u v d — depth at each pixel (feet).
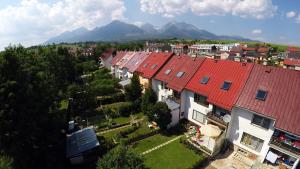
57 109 103.09
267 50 419.13
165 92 133.28
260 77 88.22
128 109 142.10
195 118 112.78
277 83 82.33
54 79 170.40
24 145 73.10
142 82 157.89
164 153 92.48
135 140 104.63
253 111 79.87
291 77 80.59
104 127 123.13
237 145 90.63
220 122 92.38
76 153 88.02
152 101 132.98
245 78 91.97
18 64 74.08
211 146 90.02
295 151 70.79
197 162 82.02
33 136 74.69
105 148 97.45
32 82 82.38
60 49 238.68
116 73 247.91
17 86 70.08
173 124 115.96
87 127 115.75
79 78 258.57
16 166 62.95
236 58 208.23
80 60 410.93
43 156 81.76
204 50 425.28
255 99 82.79
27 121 71.31
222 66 106.32
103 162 66.03
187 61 129.29
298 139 70.79
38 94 81.30
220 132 91.25
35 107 76.02
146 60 171.12
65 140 100.63
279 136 75.61
